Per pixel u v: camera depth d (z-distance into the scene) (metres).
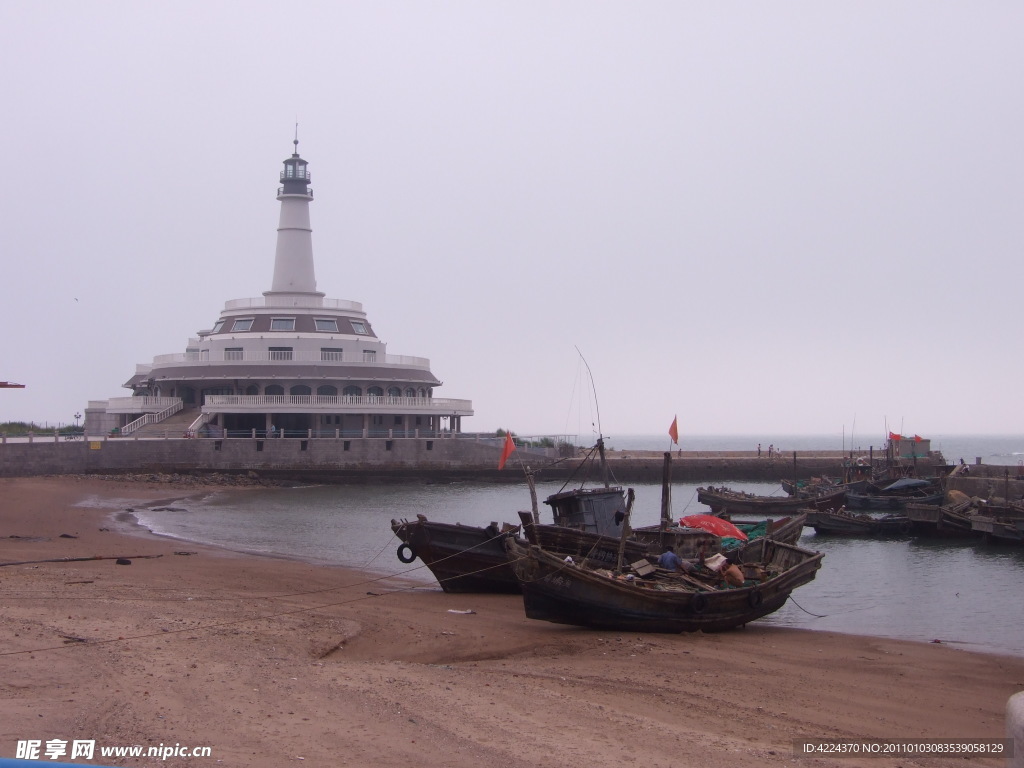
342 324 101.25
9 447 79.25
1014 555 48.75
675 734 15.93
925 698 20.72
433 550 34.31
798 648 26.14
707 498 70.12
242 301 102.69
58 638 20.92
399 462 92.56
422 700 16.98
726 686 20.72
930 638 29.20
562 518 35.81
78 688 16.58
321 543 49.16
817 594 37.47
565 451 102.94
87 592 28.47
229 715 15.38
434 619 28.23
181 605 27.19
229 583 33.06
